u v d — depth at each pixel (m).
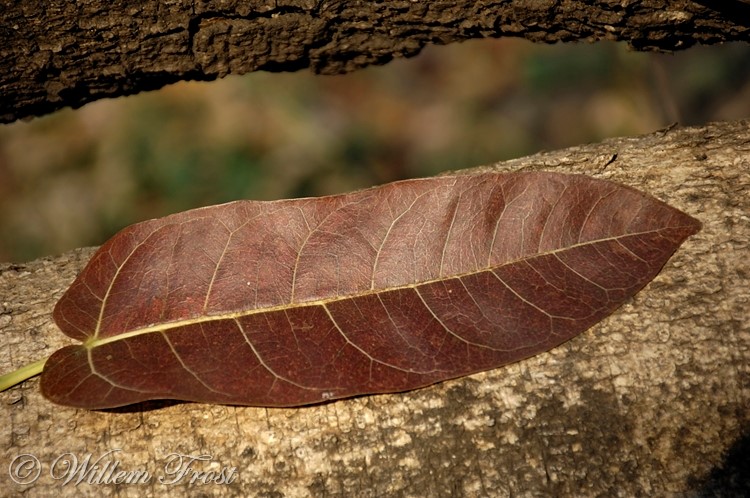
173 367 0.58
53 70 0.65
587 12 0.64
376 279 0.60
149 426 0.59
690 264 0.61
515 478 0.59
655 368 0.59
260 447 0.59
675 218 0.60
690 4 0.63
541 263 0.60
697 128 0.64
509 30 0.65
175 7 0.63
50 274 0.63
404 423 0.59
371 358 0.58
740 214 0.61
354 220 0.60
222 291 0.59
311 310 0.59
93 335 0.59
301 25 0.64
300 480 0.59
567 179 0.60
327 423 0.59
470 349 0.59
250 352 0.59
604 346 0.60
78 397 0.58
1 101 0.66
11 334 0.61
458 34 0.65
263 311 0.59
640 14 0.63
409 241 0.60
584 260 0.59
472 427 0.59
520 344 0.59
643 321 0.60
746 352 0.59
